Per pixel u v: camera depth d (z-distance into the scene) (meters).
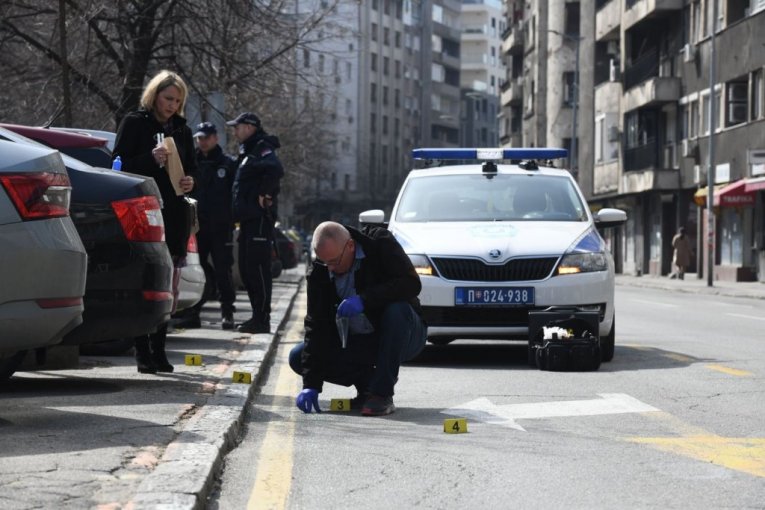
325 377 14.77
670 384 17.52
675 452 12.04
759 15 72.75
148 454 10.61
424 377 18.52
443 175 23.34
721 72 79.19
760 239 74.31
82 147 17.81
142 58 44.09
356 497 9.97
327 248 14.06
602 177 106.81
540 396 16.20
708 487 10.41
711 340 25.91
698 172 84.19
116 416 12.79
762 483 10.60
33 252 11.71
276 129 72.62
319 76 50.00
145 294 14.66
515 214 22.27
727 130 77.94
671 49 91.00
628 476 10.85
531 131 132.00
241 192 23.80
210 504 9.65
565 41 120.88
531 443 12.52
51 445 10.92
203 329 25.30
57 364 17.30
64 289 11.97
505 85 149.75
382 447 12.22
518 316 20.23
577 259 20.41
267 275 24.12
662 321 33.44
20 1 42.88
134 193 14.76
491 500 9.88
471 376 18.64
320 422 13.86
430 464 11.34
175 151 16.50
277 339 25.02
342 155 196.00
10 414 12.80
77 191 14.51
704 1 83.62
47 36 46.41
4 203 11.68
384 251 14.23
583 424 13.81
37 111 45.03
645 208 99.44
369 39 199.50
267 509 9.52
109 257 14.52
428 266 20.41
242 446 12.24
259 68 45.66
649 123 94.50
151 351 17.44
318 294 14.51
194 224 16.94
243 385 15.81
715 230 82.19
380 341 14.44
